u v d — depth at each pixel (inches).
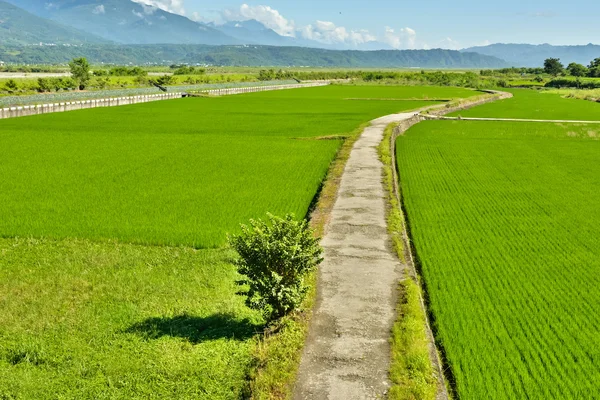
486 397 384.2
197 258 661.3
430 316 516.1
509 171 1218.6
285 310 462.0
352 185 970.1
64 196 938.1
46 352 448.1
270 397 358.6
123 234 740.7
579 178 1149.1
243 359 426.6
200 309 527.8
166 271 625.6
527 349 448.5
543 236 752.3
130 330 482.3
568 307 530.9
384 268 577.0
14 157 1293.1
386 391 364.2
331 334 436.1
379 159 1235.2
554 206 917.2
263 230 474.0
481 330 478.3
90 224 783.1
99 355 441.1
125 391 393.7
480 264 639.8
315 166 1208.2
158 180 1064.8
